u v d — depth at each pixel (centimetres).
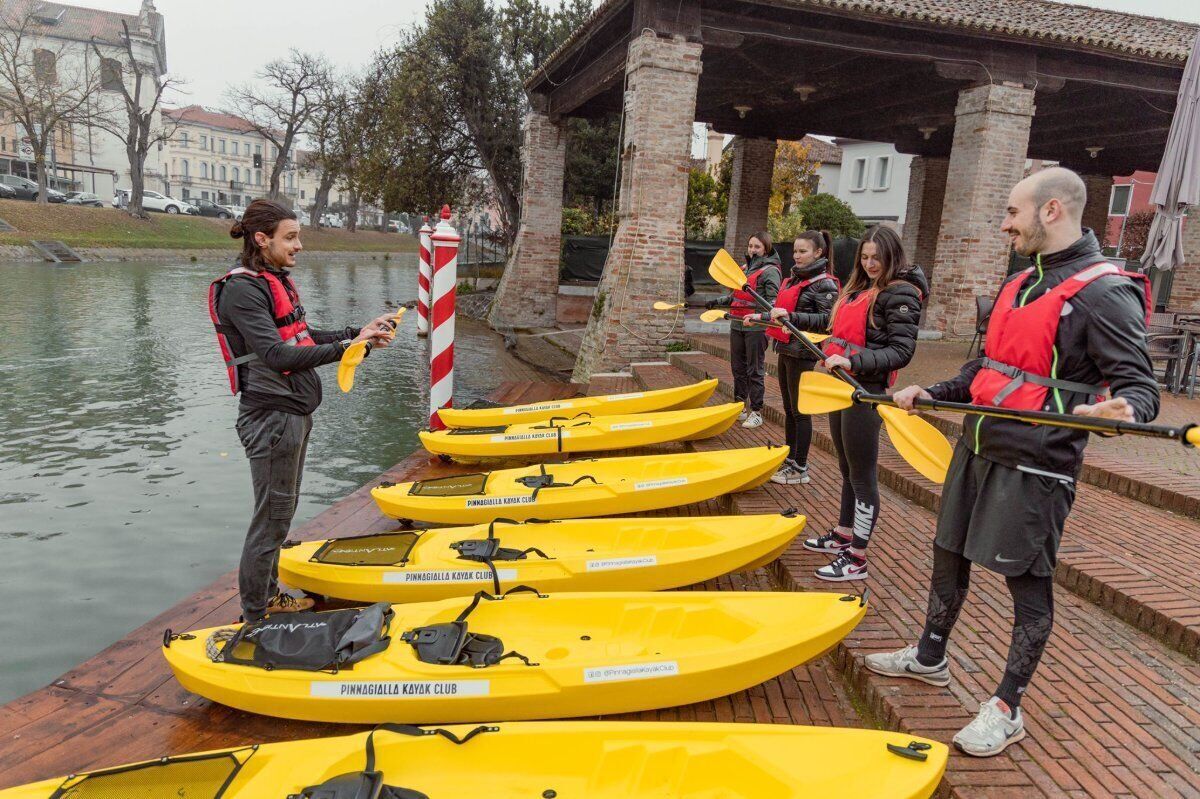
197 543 552
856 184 3381
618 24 1215
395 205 2462
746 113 1778
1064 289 229
